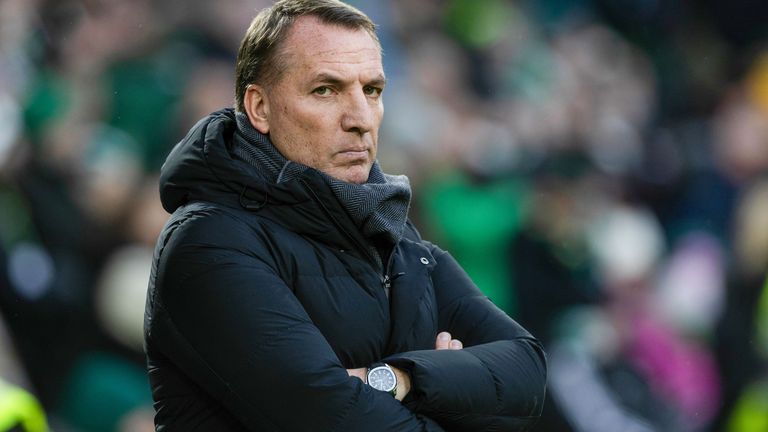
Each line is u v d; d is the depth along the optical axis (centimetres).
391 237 941
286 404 867
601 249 3011
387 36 3353
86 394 2073
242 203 923
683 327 3147
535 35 3803
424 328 966
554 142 3406
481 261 2733
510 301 2695
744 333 3188
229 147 962
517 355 982
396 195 947
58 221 2183
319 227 927
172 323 897
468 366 934
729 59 4362
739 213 3619
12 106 2402
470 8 3628
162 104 2644
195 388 914
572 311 2711
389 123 3047
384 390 898
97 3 2727
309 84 936
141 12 2800
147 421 2117
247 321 876
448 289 1041
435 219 2783
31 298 2064
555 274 2745
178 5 2877
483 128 3247
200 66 2816
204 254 892
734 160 3806
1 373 1973
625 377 2584
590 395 2502
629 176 3588
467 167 3056
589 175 3200
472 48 3569
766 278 3278
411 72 3303
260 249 906
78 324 2119
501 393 945
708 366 3092
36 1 2653
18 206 2164
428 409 902
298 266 913
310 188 926
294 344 875
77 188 2264
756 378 3120
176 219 921
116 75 2656
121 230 2231
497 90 3494
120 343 2141
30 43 2600
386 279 955
